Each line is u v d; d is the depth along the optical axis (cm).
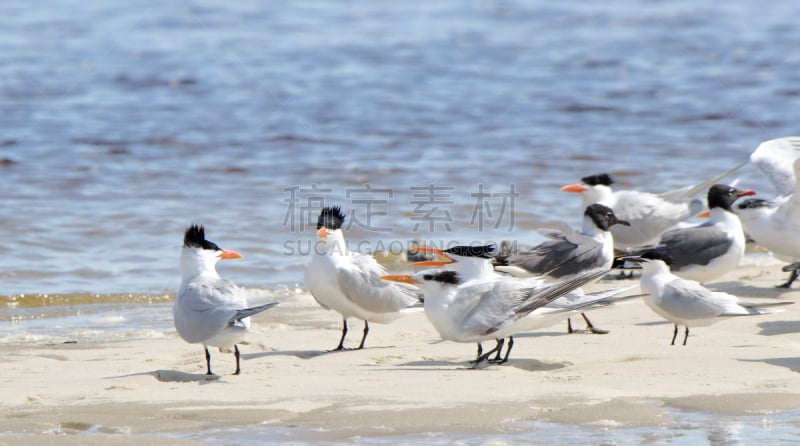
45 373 992
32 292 1468
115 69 3238
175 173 2266
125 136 2572
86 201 2019
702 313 1060
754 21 4412
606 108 3002
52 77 3114
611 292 1059
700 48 3881
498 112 2919
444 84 3225
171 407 845
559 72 3444
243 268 1625
